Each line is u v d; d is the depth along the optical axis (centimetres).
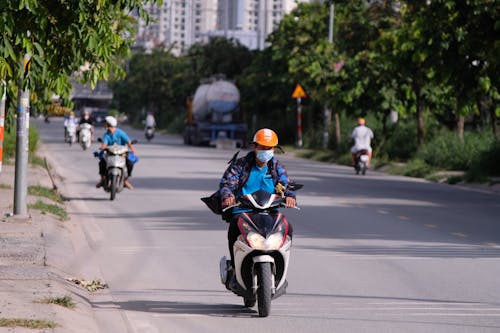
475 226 4666
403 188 7250
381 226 4609
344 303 2667
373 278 3092
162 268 3284
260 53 16562
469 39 7244
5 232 3734
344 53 12731
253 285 2405
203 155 11856
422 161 9512
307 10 14950
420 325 2370
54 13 2856
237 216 2441
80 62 3244
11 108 4416
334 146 13712
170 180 7475
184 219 4822
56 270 3002
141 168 8962
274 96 15975
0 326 2044
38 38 2895
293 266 3338
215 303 2667
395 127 11431
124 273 3170
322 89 13025
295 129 16212
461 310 2566
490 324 2383
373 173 9419
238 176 2464
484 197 6488
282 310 2569
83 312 2422
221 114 15750
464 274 3183
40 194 5353
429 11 7375
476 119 12119
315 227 4538
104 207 5378
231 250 2502
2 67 2678
